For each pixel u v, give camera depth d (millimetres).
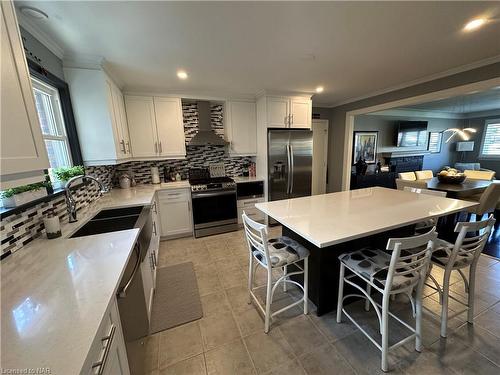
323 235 1380
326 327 1718
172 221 3396
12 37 909
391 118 6207
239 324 1775
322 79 3051
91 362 655
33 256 1208
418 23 1711
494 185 3158
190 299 2084
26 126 954
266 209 1976
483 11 1559
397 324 1725
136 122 3211
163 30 1719
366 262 1525
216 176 4094
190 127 3787
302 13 1546
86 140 2291
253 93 3740
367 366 1408
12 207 1255
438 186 3674
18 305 830
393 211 1829
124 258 1164
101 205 2279
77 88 2188
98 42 1876
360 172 5418
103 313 776
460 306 1862
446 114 6996
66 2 1353
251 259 1892
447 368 1371
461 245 1480
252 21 1628
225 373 1396
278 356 1495
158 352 1548
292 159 3840
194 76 2781
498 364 1389
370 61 2441
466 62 2541
